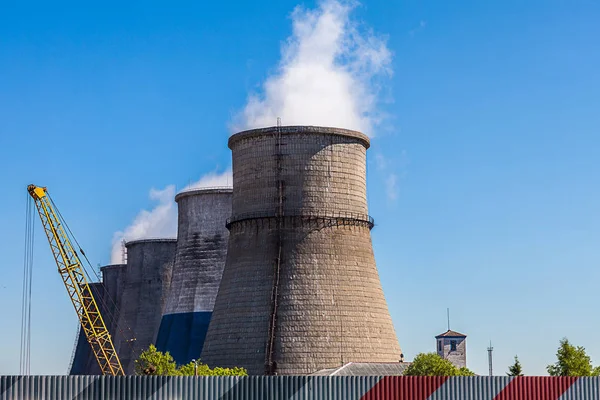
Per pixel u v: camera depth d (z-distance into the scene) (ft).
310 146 365.81
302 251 359.46
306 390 197.06
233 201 380.37
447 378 201.36
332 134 368.68
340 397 197.77
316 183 364.58
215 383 195.72
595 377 206.18
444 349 480.23
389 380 199.41
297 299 353.92
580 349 326.85
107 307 557.74
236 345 356.79
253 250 364.38
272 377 197.06
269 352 347.97
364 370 331.36
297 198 363.15
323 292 355.97
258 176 367.86
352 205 370.53
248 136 371.56
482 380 202.59
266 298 356.18
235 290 364.79
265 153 367.66
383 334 366.22
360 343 355.77
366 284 366.63
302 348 348.79
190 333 439.63
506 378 203.31
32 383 192.34
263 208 364.79
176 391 194.80
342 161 369.71
